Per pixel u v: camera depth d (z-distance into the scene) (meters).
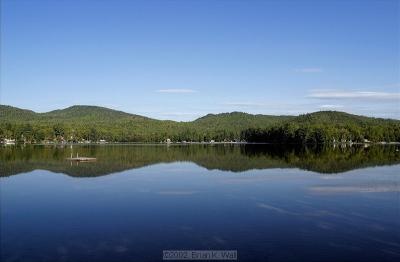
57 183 60.72
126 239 31.28
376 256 27.52
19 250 28.81
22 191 53.19
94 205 43.81
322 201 45.47
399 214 39.09
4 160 100.94
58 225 35.50
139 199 47.22
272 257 27.28
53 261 26.67
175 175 70.88
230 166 86.88
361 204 43.62
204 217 38.16
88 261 26.66
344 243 30.20
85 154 129.25
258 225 35.25
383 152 136.62
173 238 31.53
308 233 32.75
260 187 55.66
